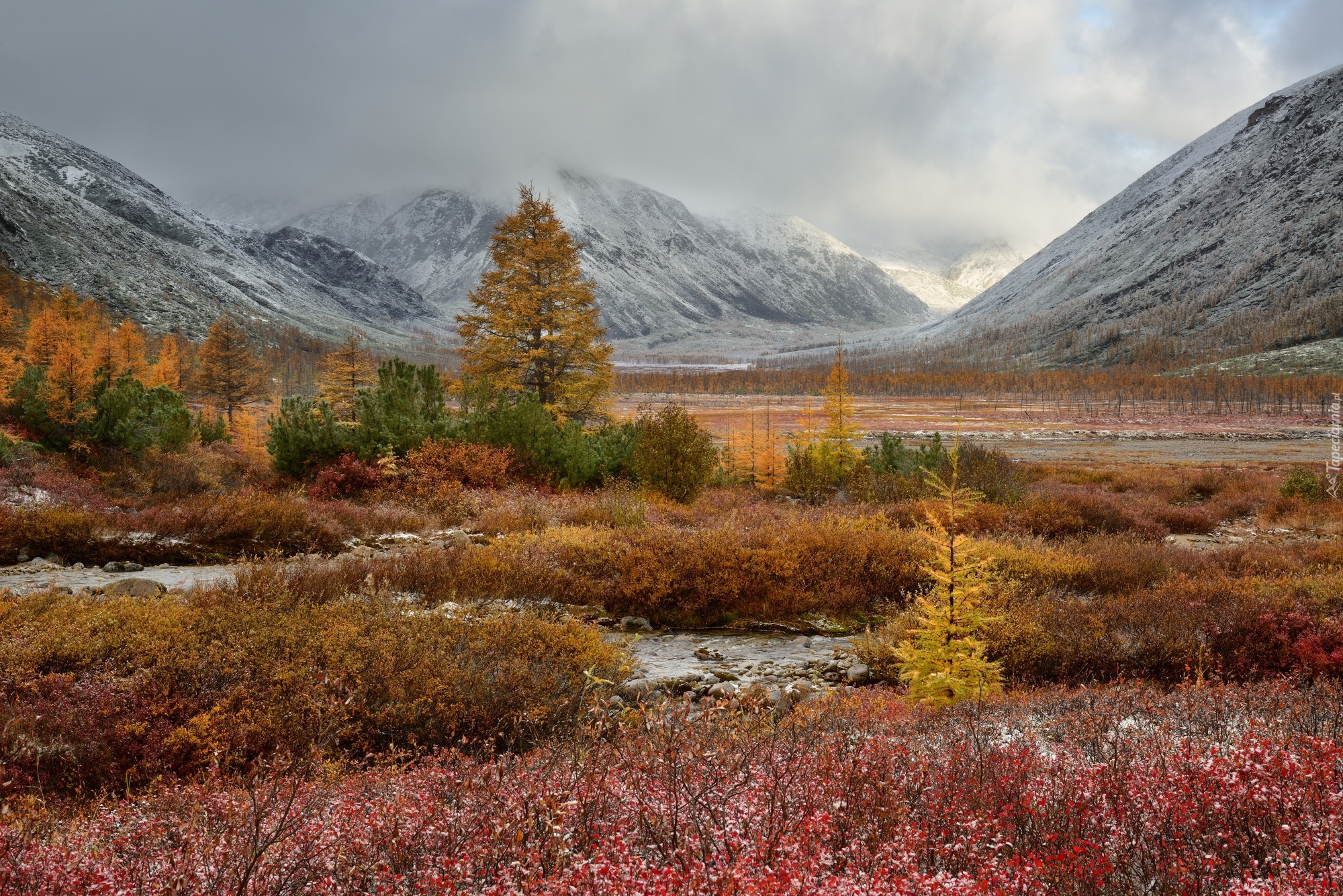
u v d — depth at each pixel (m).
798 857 2.34
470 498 17.03
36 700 5.45
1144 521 19.61
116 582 9.57
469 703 5.90
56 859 2.74
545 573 11.23
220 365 63.47
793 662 9.09
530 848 2.45
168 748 5.11
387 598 8.55
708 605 11.03
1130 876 2.52
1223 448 70.62
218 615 7.14
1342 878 2.18
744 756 3.21
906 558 12.12
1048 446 73.44
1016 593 10.35
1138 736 4.54
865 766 3.45
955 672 6.85
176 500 15.60
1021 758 3.71
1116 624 8.70
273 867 2.50
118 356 63.47
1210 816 2.77
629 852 2.46
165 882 2.46
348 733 5.39
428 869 2.45
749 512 17.00
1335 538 18.98
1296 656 7.76
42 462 16.83
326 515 14.50
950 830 2.81
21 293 138.75
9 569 10.96
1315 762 2.95
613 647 8.02
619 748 3.61
